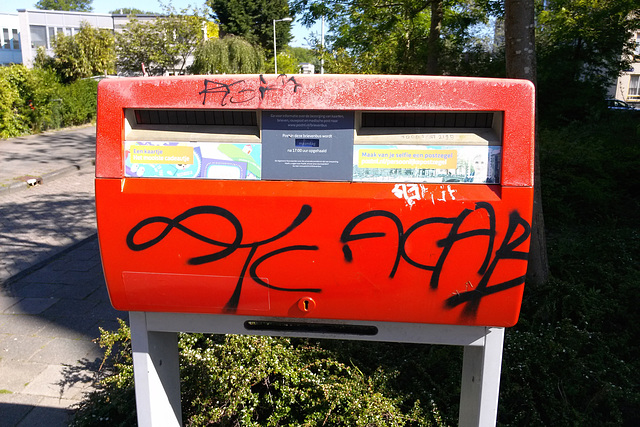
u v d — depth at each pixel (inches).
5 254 241.6
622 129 367.6
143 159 66.6
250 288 68.3
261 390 114.7
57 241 262.2
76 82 726.5
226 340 112.8
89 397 124.2
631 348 137.9
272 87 63.4
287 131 65.0
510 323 67.8
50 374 143.9
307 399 105.0
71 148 526.0
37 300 192.7
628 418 120.8
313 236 65.7
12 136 579.5
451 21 404.8
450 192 63.9
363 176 65.0
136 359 75.1
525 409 117.4
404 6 347.9
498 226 63.9
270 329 73.7
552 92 417.7
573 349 127.6
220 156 66.2
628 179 283.3
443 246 64.9
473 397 77.1
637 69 1363.2
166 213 66.3
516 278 65.3
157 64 978.7
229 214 65.8
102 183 66.2
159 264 68.2
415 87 62.3
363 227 65.1
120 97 64.9
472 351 78.3
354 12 383.6
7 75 585.0
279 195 64.9
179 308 70.8
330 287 67.5
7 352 155.3
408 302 67.5
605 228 215.3
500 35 520.4
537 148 158.1
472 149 63.7
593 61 436.5
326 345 123.0
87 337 165.3
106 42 987.3
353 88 62.7
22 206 325.4
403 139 64.3
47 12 1291.8
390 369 115.1
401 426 100.7
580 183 247.3
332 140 64.7
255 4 1539.1
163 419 80.4
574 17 423.2
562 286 152.2
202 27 1003.9
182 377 110.3
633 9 418.6
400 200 64.2
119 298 70.7
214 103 64.1
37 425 123.4
